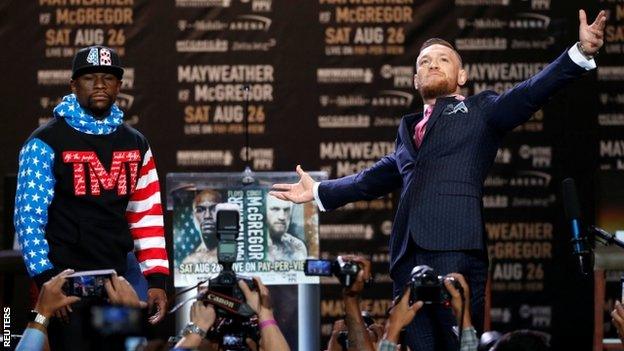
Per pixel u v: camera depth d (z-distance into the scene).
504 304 11.18
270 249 7.80
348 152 11.22
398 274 6.21
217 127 11.20
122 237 6.68
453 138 6.12
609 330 11.09
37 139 6.57
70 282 5.56
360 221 11.20
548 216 11.23
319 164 11.21
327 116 11.23
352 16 11.25
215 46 11.23
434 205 6.05
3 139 11.09
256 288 5.00
